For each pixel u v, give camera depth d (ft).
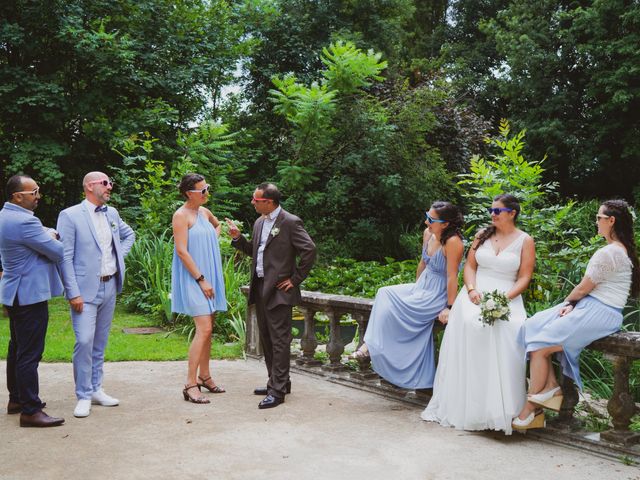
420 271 14.92
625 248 11.46
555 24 62.13
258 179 47.29
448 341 13.01
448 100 49.37
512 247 13.07
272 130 49.93
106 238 14.32
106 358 19.27
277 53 51.60
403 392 15.01
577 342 11.32
